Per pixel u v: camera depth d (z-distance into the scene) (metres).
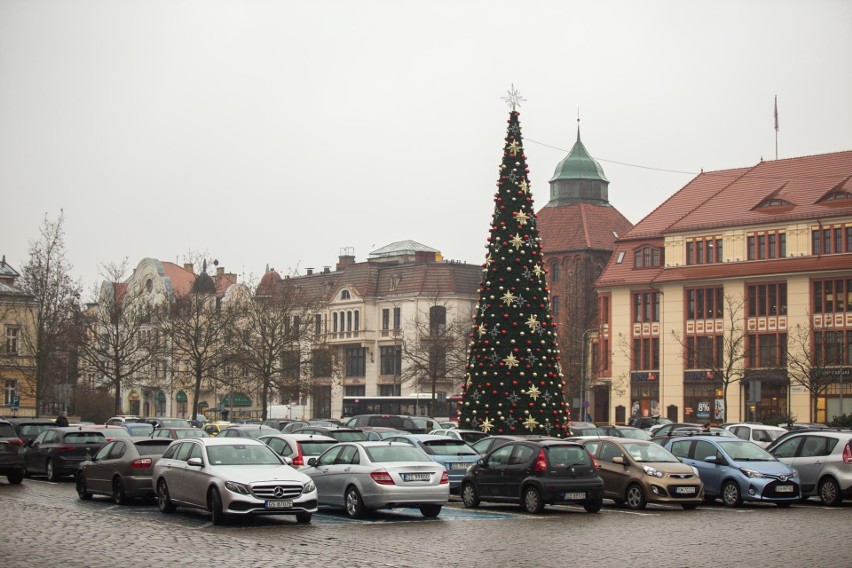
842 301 77.06
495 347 41.25
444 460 32.50
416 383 95.81
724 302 82.19
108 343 74.50
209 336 81.00
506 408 40.94
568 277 104.31
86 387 87.06
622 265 91.06
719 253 84.19
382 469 26.00
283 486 23.95
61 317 67.69
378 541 21.72
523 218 41.84
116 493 29.19
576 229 108.19
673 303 86.12
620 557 19.66
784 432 43.25
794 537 22.91
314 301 90.88
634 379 88.06
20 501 29.58
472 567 18.25
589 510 28.27
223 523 24.03
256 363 80.19
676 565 18.72
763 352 80.56
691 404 84.00
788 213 80.56
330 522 25.41
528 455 28.22
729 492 30.39
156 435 47.34
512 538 22.45
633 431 49.53
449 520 26.12
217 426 59.12
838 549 20.95
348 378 113.94
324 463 27.86
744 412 80.06
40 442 39.53
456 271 109.44
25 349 73.69
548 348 41.66
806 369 72.75
